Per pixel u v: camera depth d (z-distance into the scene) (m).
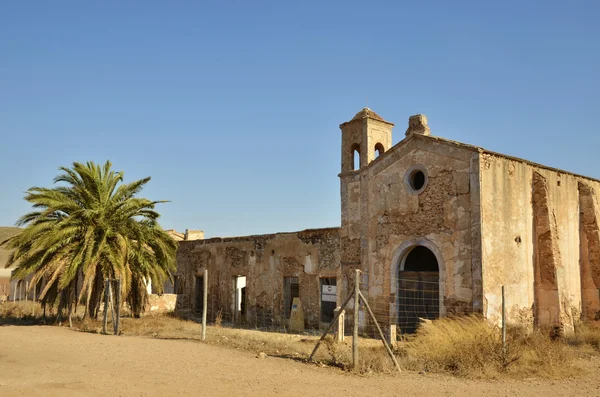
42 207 23.42
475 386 12.06
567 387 12.19
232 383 11.41
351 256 23.53
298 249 26.97
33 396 9.62
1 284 43.75
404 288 21.33
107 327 21.94
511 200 20.38
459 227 19.56
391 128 24.95
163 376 11.82
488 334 15.38
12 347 15.63
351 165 24.50
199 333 20.12
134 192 25.38
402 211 21.56
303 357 15.03
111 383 10.93
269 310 28.16
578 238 23.91
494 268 19.22
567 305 20.94
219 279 31.66
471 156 19.50
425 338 15.87
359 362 13.94
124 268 22.42
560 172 23.25
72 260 21.73
